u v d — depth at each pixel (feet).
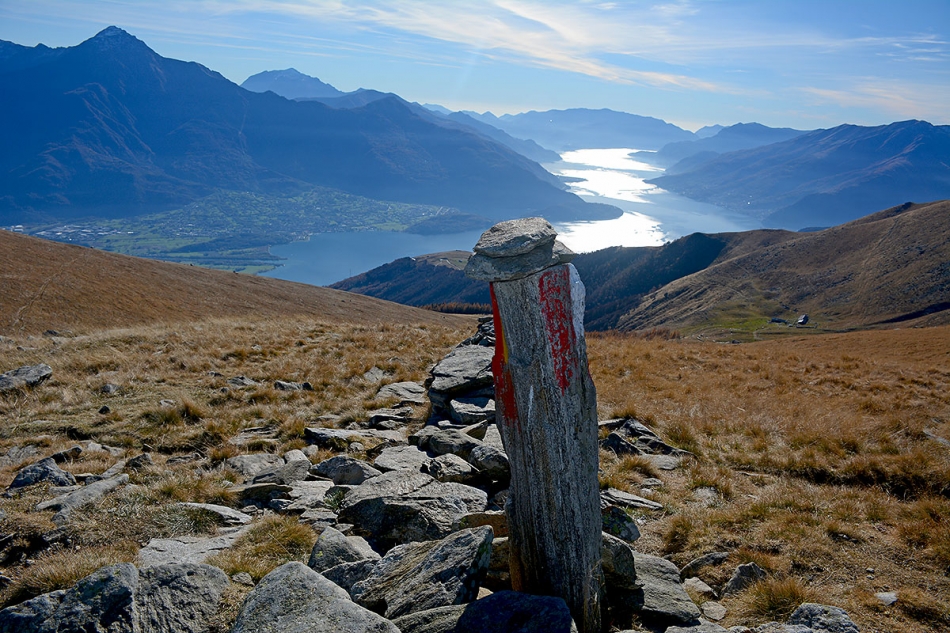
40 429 16.21
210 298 104.99
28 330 65.36
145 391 19.81
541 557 6.79
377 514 10.22
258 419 17.57
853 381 25.45
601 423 16.52
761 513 10.94
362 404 19.16
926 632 7.94
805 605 7.64
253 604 6.51
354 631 6.07
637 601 7.65
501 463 11.89
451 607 6.57
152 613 7.06
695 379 24.34
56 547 9.42
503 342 6.64
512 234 6.42
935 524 10.38
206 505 10.77
